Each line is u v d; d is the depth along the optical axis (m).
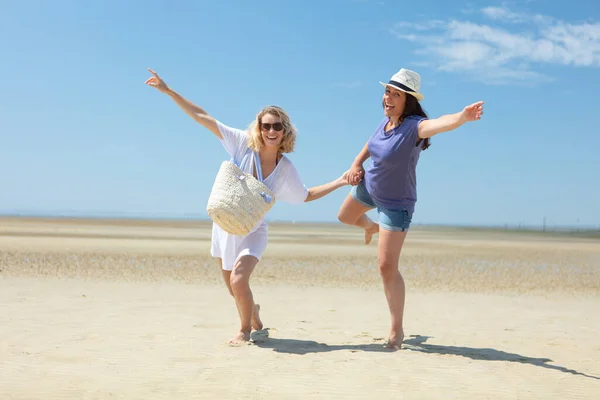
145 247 23.69
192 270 15.54
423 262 20.28
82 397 4.05
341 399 4.14
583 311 9.92
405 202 5.97
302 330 7.15
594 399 4.32
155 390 4.26
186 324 7.29
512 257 24.12
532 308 10.16
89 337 6.19
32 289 10.59
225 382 4.50
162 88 5.96
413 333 7.21
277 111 5.90
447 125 5.27
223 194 5.77
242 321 6.07
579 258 24.64
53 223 69.56
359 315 8.71
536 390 4.50
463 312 9.39
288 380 4.60
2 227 45.28
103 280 12.71
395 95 5.77
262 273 15.34
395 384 4.55
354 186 6.56
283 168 6.05
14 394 4.08
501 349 6.21
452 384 4.59
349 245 30.41
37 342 5.85
